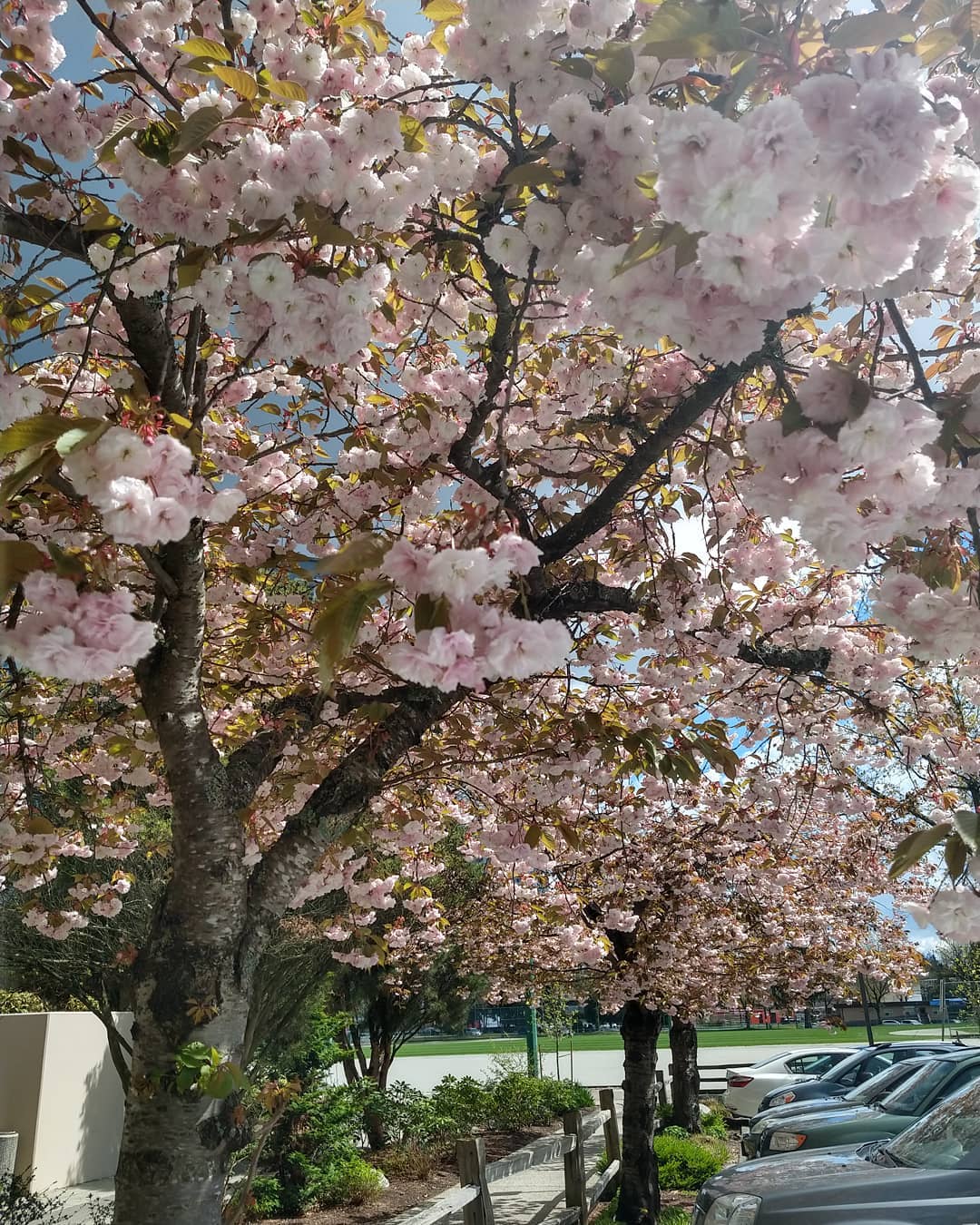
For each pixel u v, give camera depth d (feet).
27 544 5.08
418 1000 44.39
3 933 30.94
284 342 7.28
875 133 4.36
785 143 4.23
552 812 16.62
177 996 7.82
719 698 16.80
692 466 12.57
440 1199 14.65
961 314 10.93
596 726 12.80
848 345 12.59
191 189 7.48
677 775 12.30
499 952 32.86
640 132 6.23
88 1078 36.88
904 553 8.14
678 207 4.46
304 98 7.09
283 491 13.89
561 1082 51.65
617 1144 30.53
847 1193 12.08
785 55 5.37
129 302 8.30
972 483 5.84
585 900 25.70
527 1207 28.81
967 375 8.66
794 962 35.37
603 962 27.27
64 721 16.38
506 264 7.24
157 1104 7.59
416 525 13.23
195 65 7.05
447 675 4.55
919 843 5.23
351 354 7.29
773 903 31.14
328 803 8.91
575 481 13.93
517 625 4.66
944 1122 14.07
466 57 7.27
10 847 16.21
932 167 4.65
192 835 8.18
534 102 7.17
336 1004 41.78
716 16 5.12
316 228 7.22
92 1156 36.83
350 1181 30.37
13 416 6.59
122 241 8.14
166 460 5.26
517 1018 139.44
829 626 15.19
